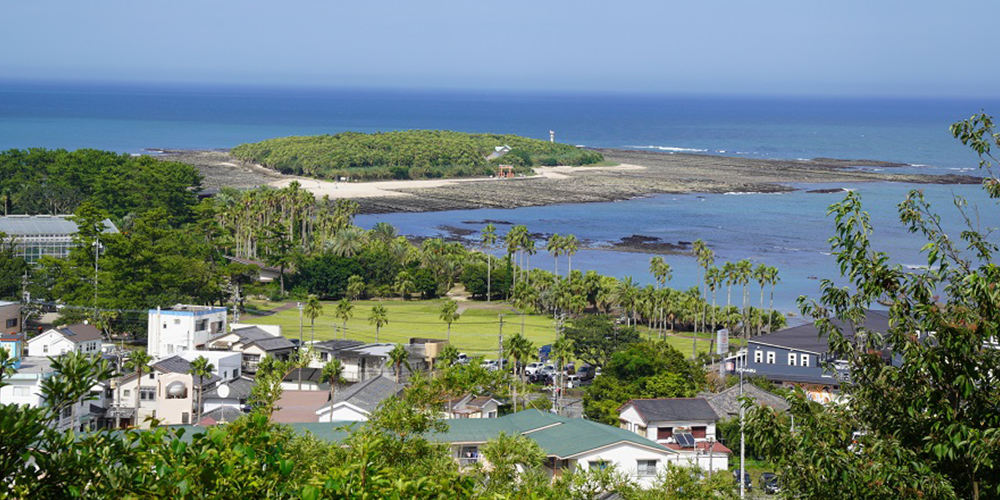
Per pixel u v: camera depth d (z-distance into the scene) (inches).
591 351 4840.1
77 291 5644.7
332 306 6633.9
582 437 2709.2
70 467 810.8
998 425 1060.5
